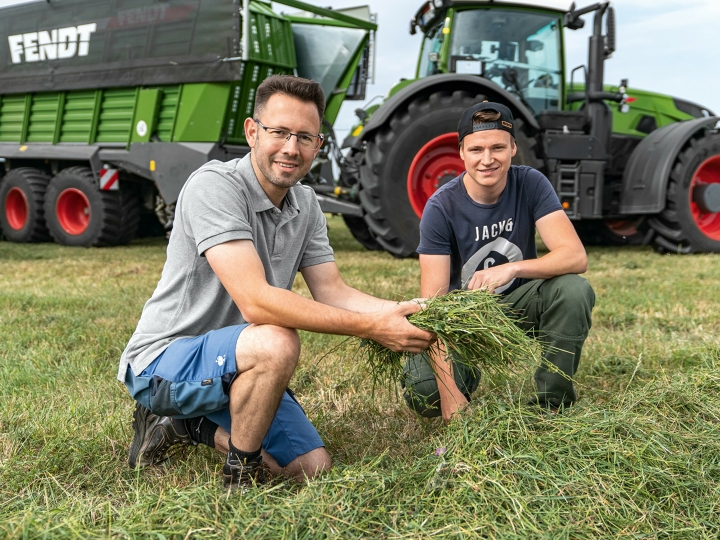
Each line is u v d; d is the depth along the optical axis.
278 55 7.09
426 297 2.14
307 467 1.76
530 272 2.02
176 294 1.74
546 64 6.71
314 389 2.58
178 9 7.01
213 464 1.88
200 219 1.66
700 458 1.73
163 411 1.69
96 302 4.23
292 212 1.81
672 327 3.51
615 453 1.65
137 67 7.37
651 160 6.86
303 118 1.66
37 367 2.80
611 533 1.42
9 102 9.01
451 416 1.93
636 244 8.30
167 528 1.37
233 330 1.62
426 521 1.42
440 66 6.59
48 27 8.10
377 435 2.12
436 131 6.21
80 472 1.84
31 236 8.89
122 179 8.00
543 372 2.08
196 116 7.06
